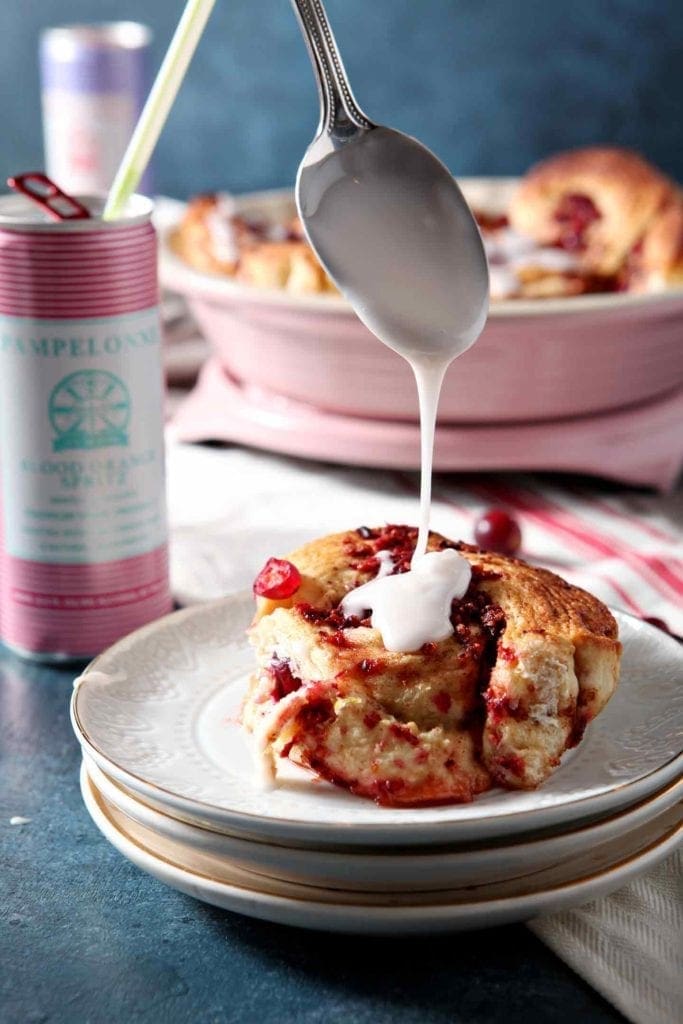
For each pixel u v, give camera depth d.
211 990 0.60
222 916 0.62
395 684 0.63
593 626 0.64
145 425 0.74
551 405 0.89
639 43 1.19
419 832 0.58
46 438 0.73
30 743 0.71
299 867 0.59
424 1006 0.59
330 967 0.60
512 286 0.95
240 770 0.63
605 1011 0.59
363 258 0.66
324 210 0.66
